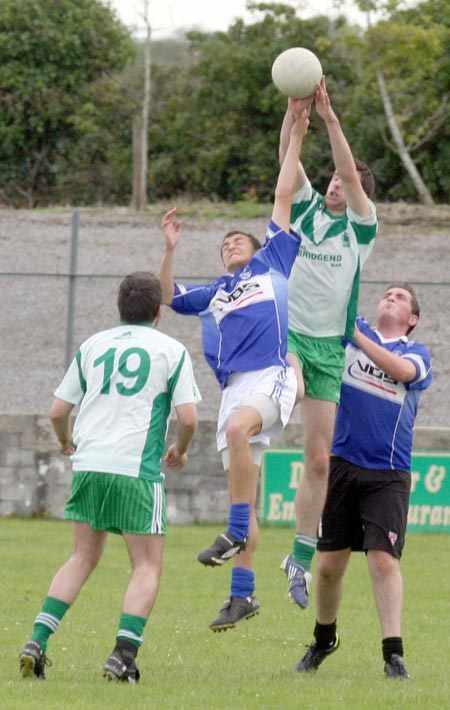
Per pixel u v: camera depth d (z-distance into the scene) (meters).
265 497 49.00
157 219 83.94
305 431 23.86
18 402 56.34
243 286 22.78
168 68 114.06
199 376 59.59
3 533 45.56
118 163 106.56
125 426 21.02
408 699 20.16
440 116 96.94
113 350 21.41
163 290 23.34
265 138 105.12
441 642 27.77
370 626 30.00
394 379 22.80
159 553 21.34
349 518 23.28
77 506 21.33
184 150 107.00
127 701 19.19
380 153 100.56
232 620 22.09
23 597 32.53
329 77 106.81
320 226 23.50
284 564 24.17
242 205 87.44
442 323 64.94
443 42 97.12
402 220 84.25
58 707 18.56
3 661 23.44
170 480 49.78
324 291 23.44
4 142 107.31
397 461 23.00
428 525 48.59
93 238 78.25
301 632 29.19
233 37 109.38
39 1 109.50
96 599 32.81
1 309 65.00
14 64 107.31
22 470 50.47
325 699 20.08
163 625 29.19
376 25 93.44
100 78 110.88
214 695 20.14
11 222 82.56
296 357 23.17
